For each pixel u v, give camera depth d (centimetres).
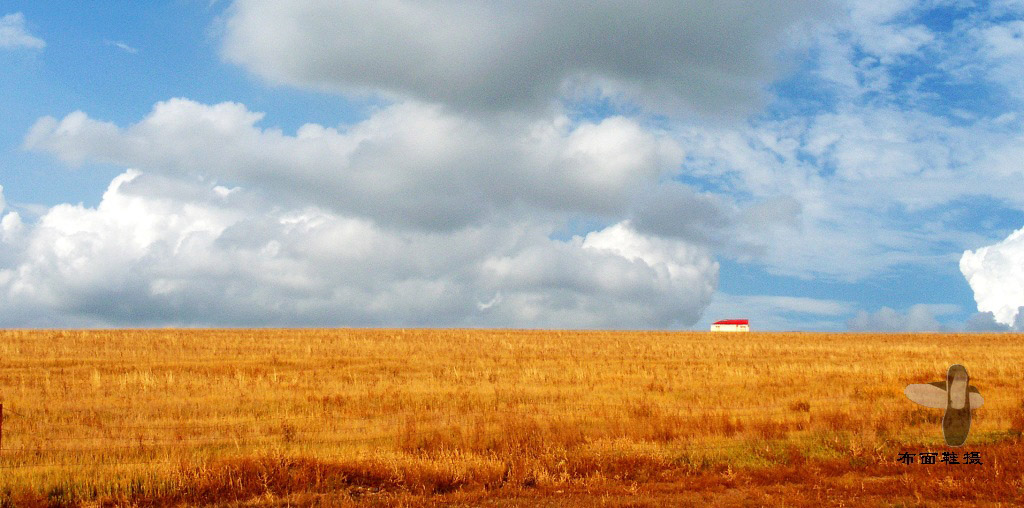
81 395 2464
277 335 7112
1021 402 2173
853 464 1472
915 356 5284
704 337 8838
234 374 3219
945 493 1246
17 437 1689
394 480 1329
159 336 6519
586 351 5575
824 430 1773
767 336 9450
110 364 3703
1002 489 1248
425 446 1566
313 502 1209
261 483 1266
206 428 1839
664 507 1184
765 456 1522
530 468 1387
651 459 1463
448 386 2834
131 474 1283
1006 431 1770
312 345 5594
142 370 3397
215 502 1205
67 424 1898
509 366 3909
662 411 2105
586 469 1407
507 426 1741
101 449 1530
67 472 1305
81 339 5756
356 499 1234
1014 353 5766
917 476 1352
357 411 2131
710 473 1401
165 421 1947
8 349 4647
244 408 2184
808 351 5947
